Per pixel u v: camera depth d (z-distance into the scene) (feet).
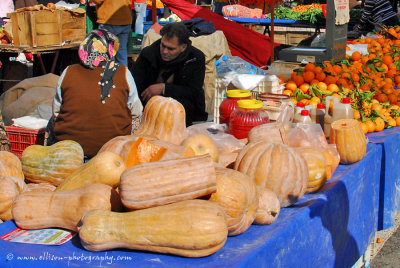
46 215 6.74
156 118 9.87
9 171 8.34
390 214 13.62
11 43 27.30
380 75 18.97
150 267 5.75
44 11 26.21
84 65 11.28
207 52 22.62
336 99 12.69
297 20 38.55
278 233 6.97
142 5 32.27
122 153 8.25
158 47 16.42
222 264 5.83
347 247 10.16
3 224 7.00
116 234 5.95
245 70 18.44
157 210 5.98
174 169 6.23
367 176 11.47
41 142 13.87
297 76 16.05
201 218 5.79
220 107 12.76
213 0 44.39
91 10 29.19
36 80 18.22
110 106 11.34
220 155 9.43
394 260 14.01
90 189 6.65
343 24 18.47
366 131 13.93
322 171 8.80
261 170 7.91
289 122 11.52
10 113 16.92
